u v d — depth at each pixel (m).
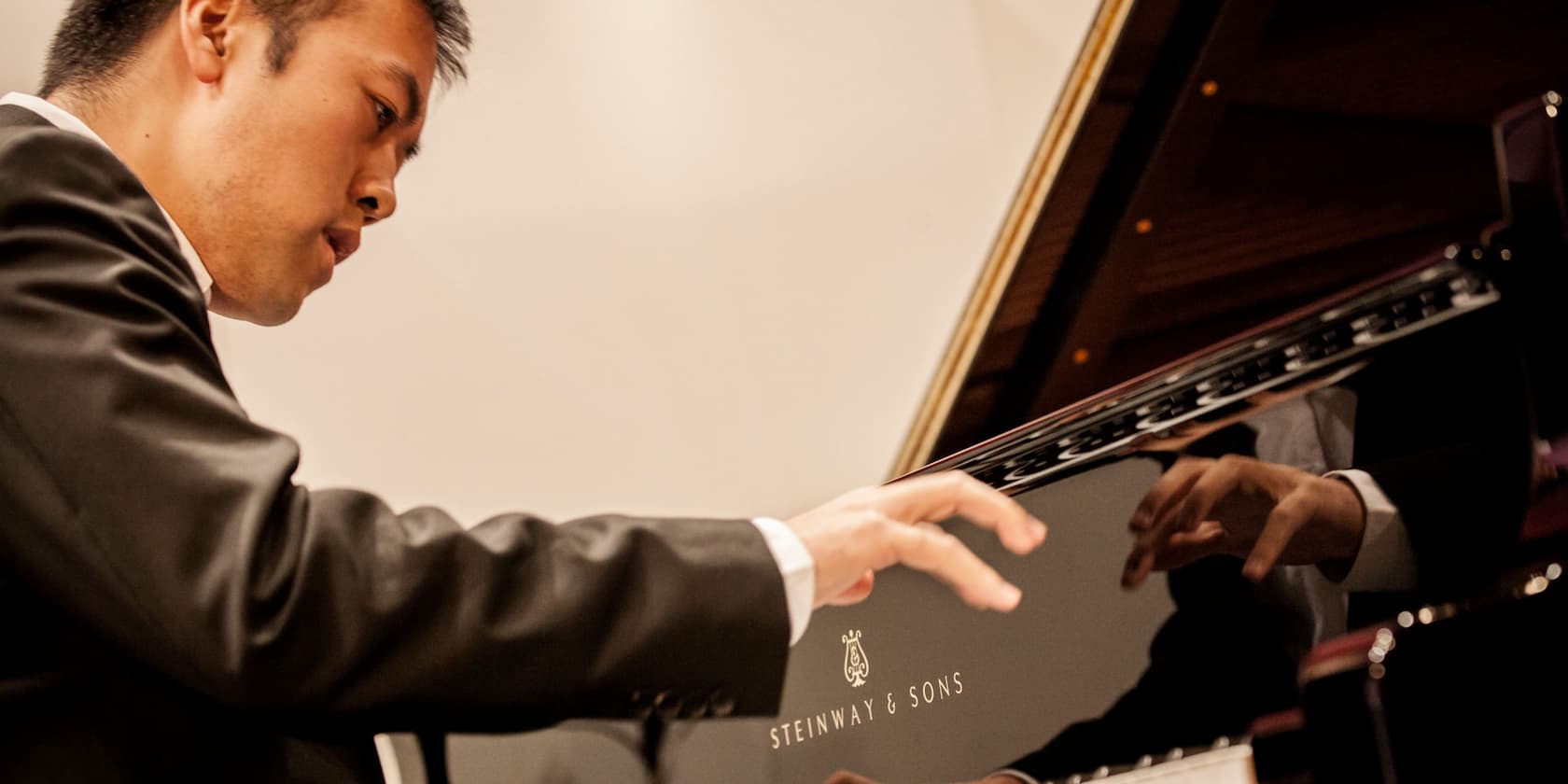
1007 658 0.88
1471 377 0.73
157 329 0.60
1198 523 0.80
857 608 0.97
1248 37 1.13
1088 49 1.21
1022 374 1.44
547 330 2.25
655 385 2.25
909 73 2.08
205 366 0.62
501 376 2.26
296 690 0.54
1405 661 0.67
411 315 2.25
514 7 2.17
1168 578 0.81
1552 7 1.02
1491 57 1.06
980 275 1.38
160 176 0.79
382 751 1.24
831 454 2.21
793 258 2.18
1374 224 1.18
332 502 0.57
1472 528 0.73
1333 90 1.14
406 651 0.55
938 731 0.92
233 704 0.55
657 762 1.05
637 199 2.21
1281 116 1.18
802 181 2.16
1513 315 0.73
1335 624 0.75
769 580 0.59
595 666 0.57
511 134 2.20
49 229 0.60
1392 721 0.67
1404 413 0.74
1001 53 2.01
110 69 0.80
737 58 2.15
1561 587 0.69
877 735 0.95
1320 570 0.76
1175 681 0.81
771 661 0.59
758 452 2.24
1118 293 1.33
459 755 1.13
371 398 2.28
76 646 0.66
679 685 0.58
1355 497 0.75
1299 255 1.23
